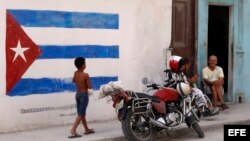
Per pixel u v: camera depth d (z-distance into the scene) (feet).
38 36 27.63
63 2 28.40
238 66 38.11
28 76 27.35
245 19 38.09
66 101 28.78
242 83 38.32
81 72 25.88
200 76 35.83
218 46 38.14
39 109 27.84
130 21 31.14
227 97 38.29
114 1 30.35
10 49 26.68
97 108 30.09
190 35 35.42
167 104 26.35
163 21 32.71
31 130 27.40
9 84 26.71
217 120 31.14
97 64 29.94
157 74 32.60
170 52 33.19
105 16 30.07
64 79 28.63
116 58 30.68
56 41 28.27
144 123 25.35
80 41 29.19
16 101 27.02
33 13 27.37
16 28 26.84
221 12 38.01
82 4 29.12
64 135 26.21
